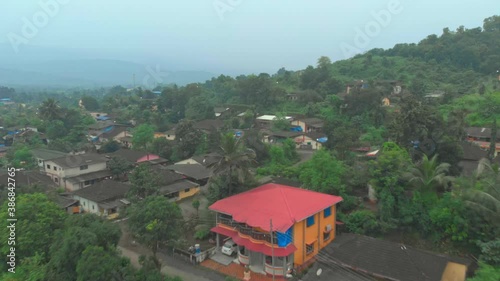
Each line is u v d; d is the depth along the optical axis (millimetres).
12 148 62906
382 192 26453
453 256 22922
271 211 25000
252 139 53750
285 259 23484
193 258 26156
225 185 32188
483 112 62406
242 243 24688
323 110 79750
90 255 18594
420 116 32156
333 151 49156
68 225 22641
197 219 32875
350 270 22250
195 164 49844
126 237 31500
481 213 22594
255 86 95750
